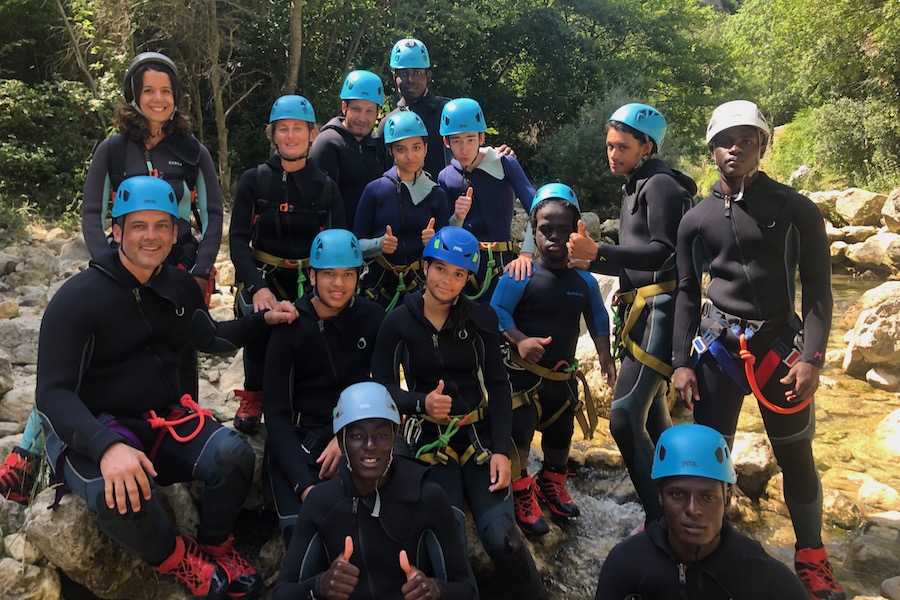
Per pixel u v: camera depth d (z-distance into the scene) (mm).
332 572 2434
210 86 13844
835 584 3332
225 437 3090
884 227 13570
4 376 4277
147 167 3652
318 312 3311
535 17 18500
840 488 4387
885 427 5152
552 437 3891
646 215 3631
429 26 16172
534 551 3605
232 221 3871
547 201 3695
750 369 3191
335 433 2658
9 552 3047
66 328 2791
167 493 3471
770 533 3885
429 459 3207
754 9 29031
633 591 2432
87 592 3156
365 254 4043
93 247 3525
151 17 12391
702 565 2371
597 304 3881
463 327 3205
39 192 10320
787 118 28750
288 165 3797
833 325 8016
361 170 4598
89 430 2682
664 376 3652
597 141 16828
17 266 7312
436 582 2533
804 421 3289
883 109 19797
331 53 15664
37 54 11938
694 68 22266
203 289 3654
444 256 3086
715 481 2326
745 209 3162
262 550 3404
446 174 4434
